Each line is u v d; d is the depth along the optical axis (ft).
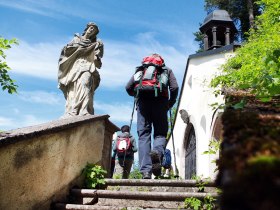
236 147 3.11
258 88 9.39
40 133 13.98
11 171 12.30
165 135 20.15
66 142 16.65
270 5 25.96
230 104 9.57
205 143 43.37
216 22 56.85
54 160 15.40
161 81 19.81
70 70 24.47
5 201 11.92
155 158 19.11
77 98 23.66
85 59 24.77
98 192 15.65
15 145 12.56
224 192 2.70
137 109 20.47
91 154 19.74
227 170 2.81
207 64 46.88
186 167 55.31
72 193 16.15
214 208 13.51
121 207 13.50
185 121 52.85
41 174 14.26
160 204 14.47
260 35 27.78
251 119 4.15
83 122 18.63
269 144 3.06
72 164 17.16
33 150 13.75
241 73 20.44
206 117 43.68
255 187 2.44
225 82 23.24
